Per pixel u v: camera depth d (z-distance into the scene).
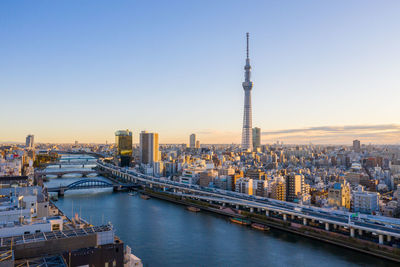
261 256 175.88
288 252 182.88
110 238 119.62
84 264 104.25
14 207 154.38
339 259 172.50
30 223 128.88
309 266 162.50
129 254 128.25
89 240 115.06
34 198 175.62
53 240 108.81
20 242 106.50
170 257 172.12
